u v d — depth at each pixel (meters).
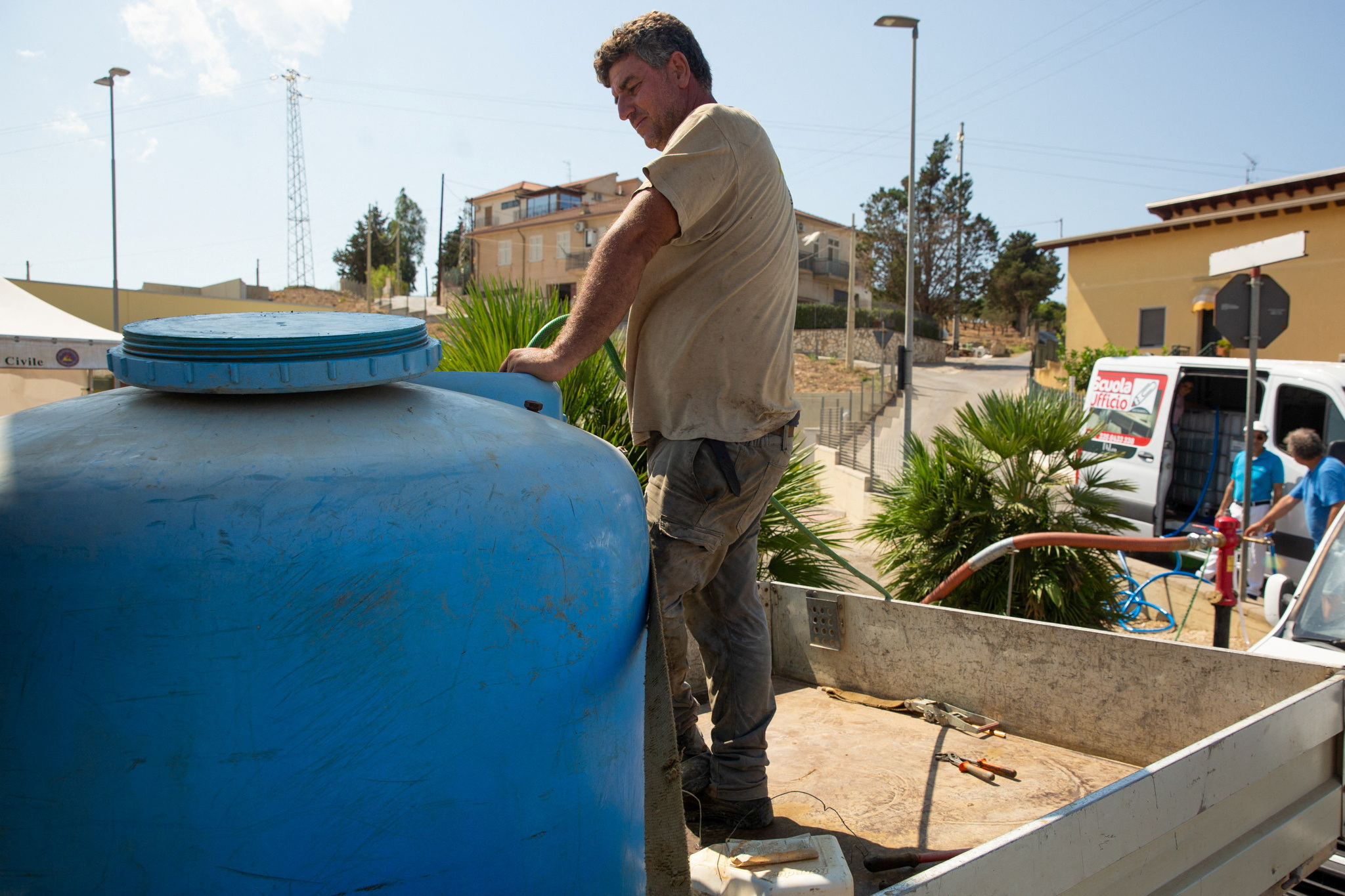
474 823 1.04
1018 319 72.69
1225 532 4.57
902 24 14.96
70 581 0.94
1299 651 3.25
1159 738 2.36
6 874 0.95
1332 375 7.98
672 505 1.88
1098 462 6.07
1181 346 19.53
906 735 2.58
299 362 1.12
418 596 1.00
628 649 1.25
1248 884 1.81
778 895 1.49
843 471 13.09
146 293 28.22
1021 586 5.88
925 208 59.75
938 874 1.17
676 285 1.89
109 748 0.93
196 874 0.93
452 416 1.22
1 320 9.12
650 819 1.35
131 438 1.06
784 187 1.96
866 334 45.12
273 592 0.95
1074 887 1.41
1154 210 20.98
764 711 2.06
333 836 0.97
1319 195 17.75
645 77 2.05
